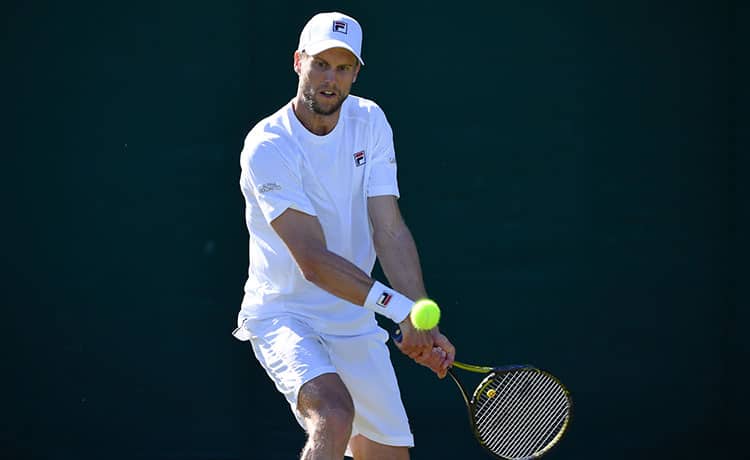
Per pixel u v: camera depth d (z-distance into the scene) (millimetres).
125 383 20266
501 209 19969
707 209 19875
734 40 19594
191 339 20234
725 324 19969
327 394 12484
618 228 19953
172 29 19891
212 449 20234
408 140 19922
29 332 20219
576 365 20078
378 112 13695
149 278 20188
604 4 19672
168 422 20266
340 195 13352
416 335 12320
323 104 12578
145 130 20031
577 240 19969
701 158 19828
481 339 20094
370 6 19750
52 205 20109
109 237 20141
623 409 20078
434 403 20172
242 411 20250
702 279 19969
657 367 20078
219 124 19953
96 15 19906
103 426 20266
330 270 12383
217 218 20094
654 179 19875
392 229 13562
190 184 20078
